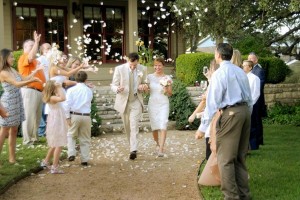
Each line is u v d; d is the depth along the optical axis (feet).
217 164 17.28
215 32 43.04
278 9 39.29
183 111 37.76
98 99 39.75
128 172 22.11
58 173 21.84
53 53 27.84
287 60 74.54
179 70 48.78
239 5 40.37
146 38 58.39
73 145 24.30
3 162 23.06
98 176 21.38
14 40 49.29
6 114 19.56
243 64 22.75
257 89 22.50
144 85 25.12
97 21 54.49
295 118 41.63
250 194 17.01
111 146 28.81
